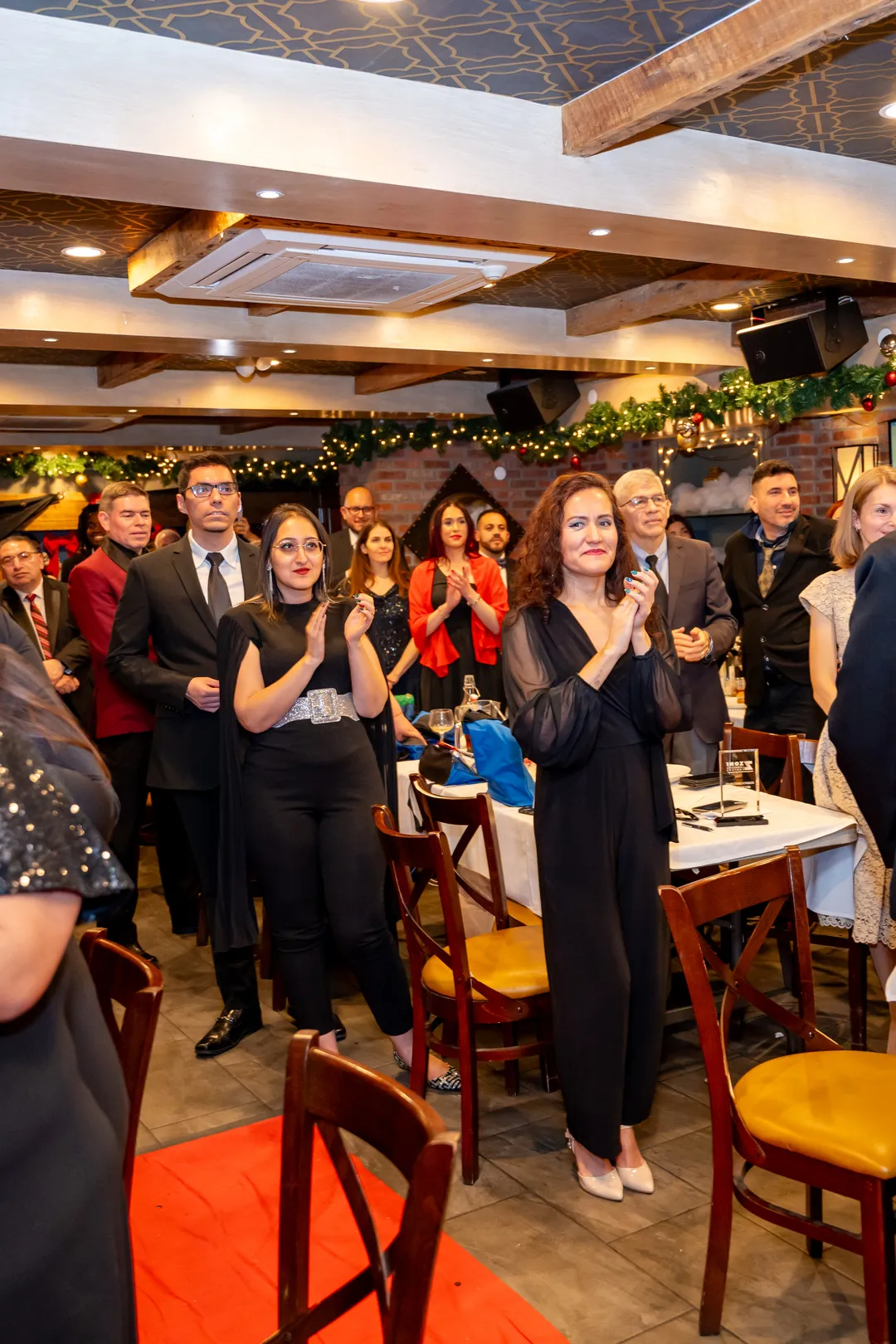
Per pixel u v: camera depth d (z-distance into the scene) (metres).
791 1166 2.08
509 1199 2.80
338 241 3.93
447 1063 3.56
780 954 3.90
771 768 4.73
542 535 2.73
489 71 3.25
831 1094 2.17
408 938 3.10
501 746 3.51
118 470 9.53
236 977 3.85
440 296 4.79
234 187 3.27
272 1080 3.55
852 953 3.41
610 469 9.28
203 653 3.82
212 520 3.81
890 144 4.02
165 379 7.53
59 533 9.84
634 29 2.97
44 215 4.11
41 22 2.79
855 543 3.42
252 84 3.06
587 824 2.63
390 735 3.43
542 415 7.90
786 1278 2.44
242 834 3.31
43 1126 1.19
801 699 4.89
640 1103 2.74
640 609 2.54
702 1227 2.64
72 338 5.41
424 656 5.76
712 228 3.94
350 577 5.87
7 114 2.77
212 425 10.27
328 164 3.18
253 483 10.72
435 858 2.83
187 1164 3.04
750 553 5.05
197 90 2.98
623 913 2.67
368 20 2.84
